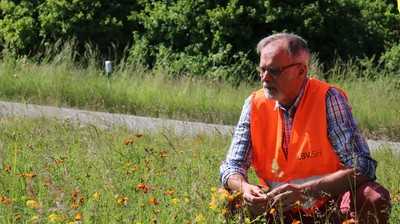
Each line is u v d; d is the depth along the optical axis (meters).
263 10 17.02
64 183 5.93
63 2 17.94
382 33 18.02
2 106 11.35
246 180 5.20
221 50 16.75
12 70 14.84
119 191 5.67
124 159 7.06
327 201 5.04
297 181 5.06
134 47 17.56
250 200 4.87
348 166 4.90
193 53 17.00
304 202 4.84
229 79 16.00
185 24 17.16
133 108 13.65
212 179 6.19
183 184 5.88
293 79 4.96
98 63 17.02
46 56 16.84
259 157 5.16
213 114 13.41
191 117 13.42
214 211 4.91
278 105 5.09
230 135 9.90
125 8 18.19
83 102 13.88
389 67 16.81
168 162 7.11
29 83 14.20
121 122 11.03
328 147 4.99
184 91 14.09
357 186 4.89
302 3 17.20
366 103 13.76
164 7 17.55
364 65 16.34
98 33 17.98
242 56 16.61
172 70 16.72
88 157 7.10
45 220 4.94
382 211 4.82
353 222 4.65
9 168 6.14
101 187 5.77
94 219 4.95
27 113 11.13
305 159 5.01
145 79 14.98
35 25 18.11
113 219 4.95
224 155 7.98
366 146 5.01
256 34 17.14
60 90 14.02
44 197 5.52
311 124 5.00
